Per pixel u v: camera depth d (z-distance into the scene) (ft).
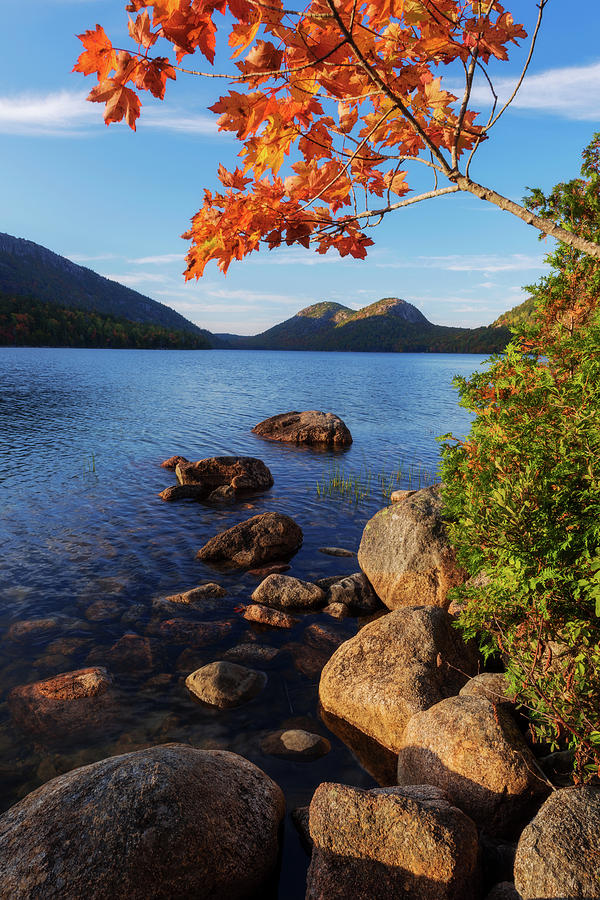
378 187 9.35
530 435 14.15
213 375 255.29
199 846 13.01
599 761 13.76
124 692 23.07
